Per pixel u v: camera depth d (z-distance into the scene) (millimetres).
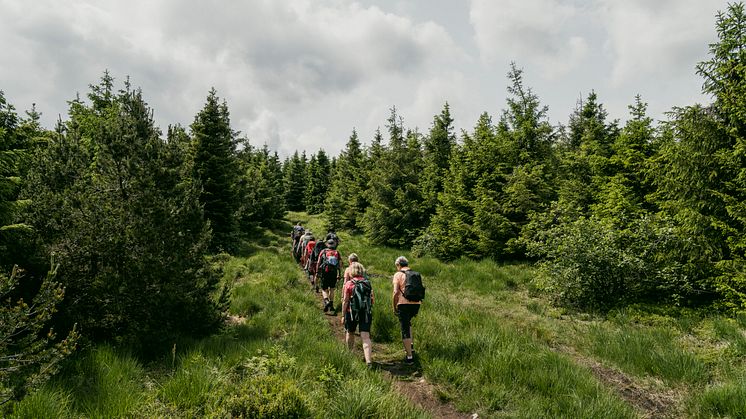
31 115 12320
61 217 5570
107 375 4168
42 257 5117
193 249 6316
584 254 9234
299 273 12953
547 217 12844
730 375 5395
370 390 4301
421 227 20875
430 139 23578
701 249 8438
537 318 8562
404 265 6484
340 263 9281
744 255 7988
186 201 6469
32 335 3332
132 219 5738
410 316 6180
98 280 5312
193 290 6094
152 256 5656
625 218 10398
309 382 4684
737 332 6688
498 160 17328
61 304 5105
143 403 3854
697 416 4559
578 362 6133
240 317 7988
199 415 3803
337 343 6246
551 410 4477
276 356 5230
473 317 8055
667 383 5422
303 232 15820
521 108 18047
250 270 12812
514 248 14492
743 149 7852
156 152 6457
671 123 9359
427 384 5336
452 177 20188
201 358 4938
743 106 7957
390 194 21844
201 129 18719
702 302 8711
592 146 15867
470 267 13625
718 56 8727
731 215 7898
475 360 5824
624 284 9180
